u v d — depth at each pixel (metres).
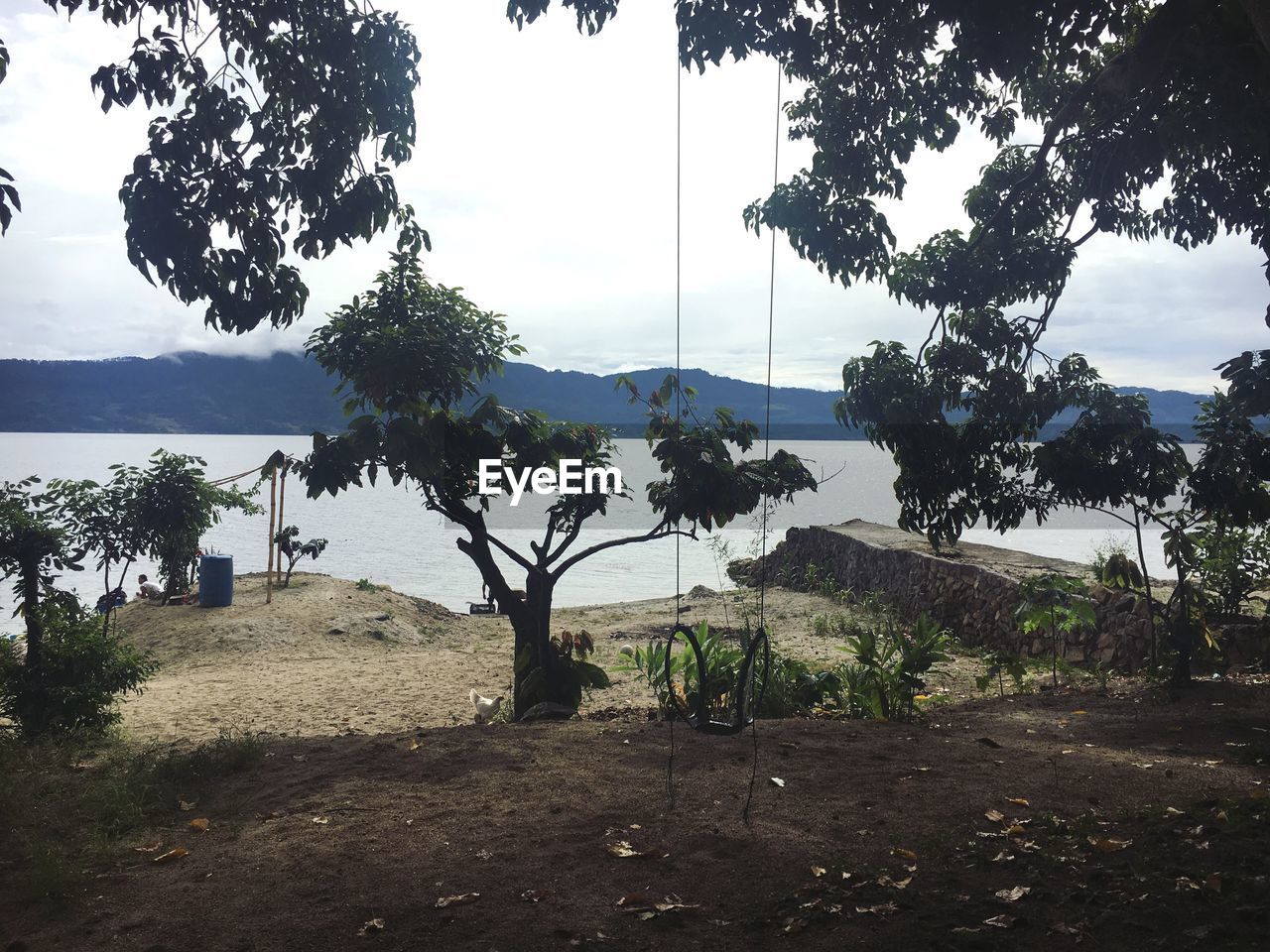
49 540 11.46
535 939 4.00
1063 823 5.27
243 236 7.59
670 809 5.72
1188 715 8.83
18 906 4.59
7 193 6.05
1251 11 5.61
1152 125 9.41
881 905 4.26
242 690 16.00
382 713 13.83
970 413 9.62
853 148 9.98
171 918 4.35
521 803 5.90
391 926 4.17
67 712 10.97
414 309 10.94
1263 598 12.94
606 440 11.75
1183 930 3.88
